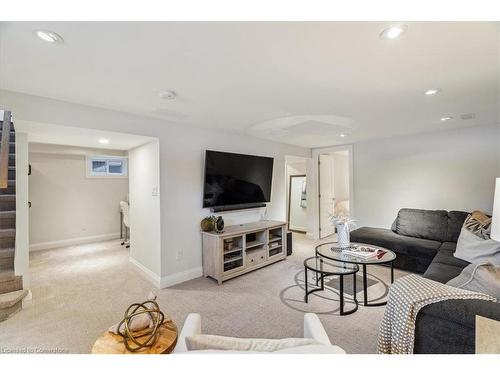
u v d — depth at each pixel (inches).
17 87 79.8
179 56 61.7
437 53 61.2
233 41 55.2
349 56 62.6
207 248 131.8
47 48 57.1
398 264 134.6
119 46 56.7
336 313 94.9
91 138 118.0
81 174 216.2
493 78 76.2
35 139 120.6
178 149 127.3
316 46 57.7
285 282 125.3
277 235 167.2
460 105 101.8
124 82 76.9
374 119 122.6
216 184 139.4
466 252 102.7
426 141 156.4
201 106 100.5
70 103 94.1
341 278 93.9
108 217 230.7
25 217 103.7
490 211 136.6
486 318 42.3
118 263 157.9
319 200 219.9
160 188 120.3
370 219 181.8
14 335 82.3
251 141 165.2
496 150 134.6
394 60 64.9
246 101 94.9
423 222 142.2
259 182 165.0
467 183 143.3
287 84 79.7
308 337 52.3
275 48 58.4
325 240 217.2
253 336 81.8
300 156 208.1
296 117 118.2
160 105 98.7
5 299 95.1
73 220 211.6
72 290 116.8
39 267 150.5
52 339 80.3
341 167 263.9
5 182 84.0
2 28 48.9
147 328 55.1
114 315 94.7
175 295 111.3
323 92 86.7
